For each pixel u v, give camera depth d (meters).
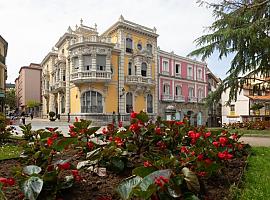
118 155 4.41
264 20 14.10
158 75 37.16
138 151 5.30
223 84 17.20
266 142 11.58
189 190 2.77
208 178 3.93
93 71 29.97
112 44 31.12
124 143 5.09
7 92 71.81
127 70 33.53
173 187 2.57
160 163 3.06
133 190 2.34
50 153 4.07
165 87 38.69
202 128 6.79
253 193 3.72
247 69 16.33
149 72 35.38
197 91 44.50
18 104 71.88
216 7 16.55
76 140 4.42
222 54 15.85
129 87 33.34
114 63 32.31
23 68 60.44
